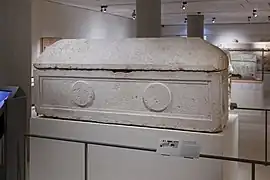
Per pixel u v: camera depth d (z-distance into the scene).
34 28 7.79
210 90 2.89
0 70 4.77
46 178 3.49
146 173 3.07
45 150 3.48
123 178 3.17
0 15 4.76
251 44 11.88
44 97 3.53
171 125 3.03
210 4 8.40
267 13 10.15
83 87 3.34
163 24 14.04
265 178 4.51
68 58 3.41
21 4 4.95
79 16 9.56
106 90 3.25
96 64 3.24
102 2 8.48
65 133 3.40
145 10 6.12
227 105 3.07
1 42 4.77
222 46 12.22
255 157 5.40
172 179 2.98
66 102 3.44
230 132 3.20
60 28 8.73
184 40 3.13
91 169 3.29
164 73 3.01
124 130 3.15
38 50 7.94
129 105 3.18
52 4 8.40
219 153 2.83
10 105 2.81
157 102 3.06
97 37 10.57
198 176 2.90
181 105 2.99
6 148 2.80
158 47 3.13
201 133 2.91
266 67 11.24
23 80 5.00
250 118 8.50
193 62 2.92
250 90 10.88
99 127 3.25
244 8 9.10
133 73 3.12
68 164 3.38
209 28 13.45
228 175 3.14
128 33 12.72
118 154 3.18
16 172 2.91
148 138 3.06
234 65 11.36
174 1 8.00
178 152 2.27
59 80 3.45
